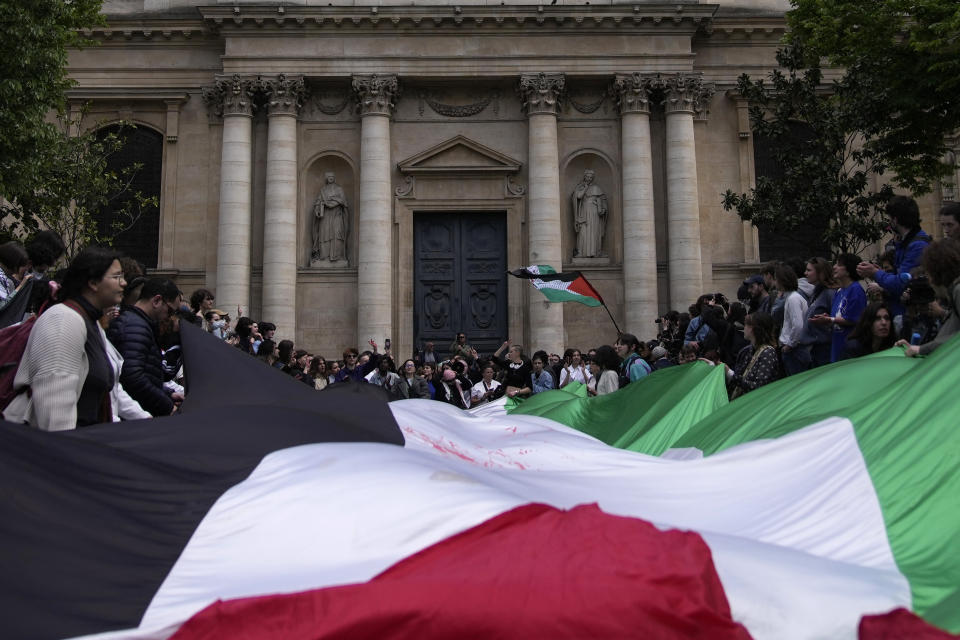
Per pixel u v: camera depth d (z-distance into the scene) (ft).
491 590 10.91
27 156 83.25
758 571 12.30
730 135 119.03
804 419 19.67
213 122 117.80
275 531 12.74
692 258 112.98
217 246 115.44
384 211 114.11
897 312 37.78
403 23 114.62
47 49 81.56
